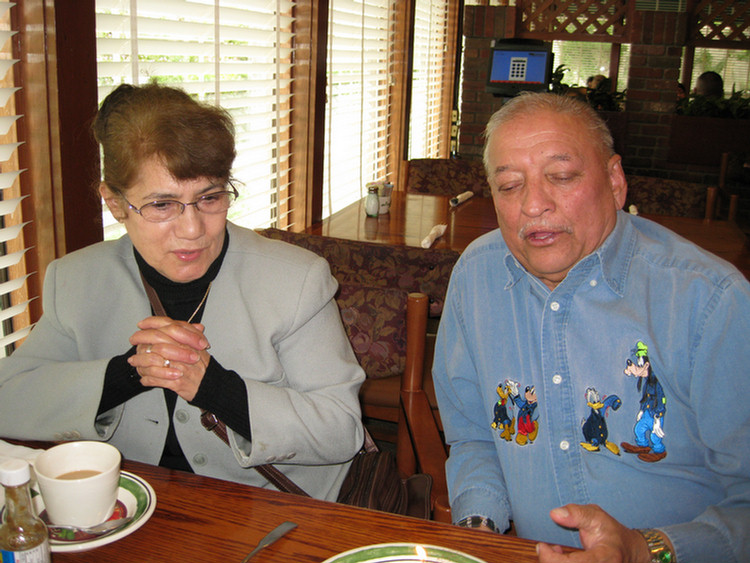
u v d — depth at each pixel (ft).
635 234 3.76
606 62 22.36
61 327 4.02
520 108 3.57
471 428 4.26
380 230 8.94
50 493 2.66
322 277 4.14
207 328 3.92
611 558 2.60
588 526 2.68
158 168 3.37
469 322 4.06
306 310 4.01
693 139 21.18
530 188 3.44
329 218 9.58
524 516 3.81
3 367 3.94
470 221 9.66
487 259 4.03
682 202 10.96
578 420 3.61
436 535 2.79
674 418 3.48
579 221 3.45
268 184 9.07
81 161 5.24
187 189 3.45
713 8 22.53
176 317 4.00
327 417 3.77
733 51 23.47
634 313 3.53
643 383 3.50
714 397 3.32
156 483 3.11
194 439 3.80
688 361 3.44
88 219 5.38
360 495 4.11
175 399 3.83
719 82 22.85
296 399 3.74
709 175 21.17
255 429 3.50
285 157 9.34
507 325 3.89
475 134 19.17
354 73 11.81
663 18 19.67
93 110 5.30
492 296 3.96
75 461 2.83
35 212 5.17
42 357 3.99
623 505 3.53
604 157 3.55
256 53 8.03
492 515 3.76
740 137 20.84
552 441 3.66
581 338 3.61
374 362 5.68
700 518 3.08
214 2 7.04
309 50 9.06
